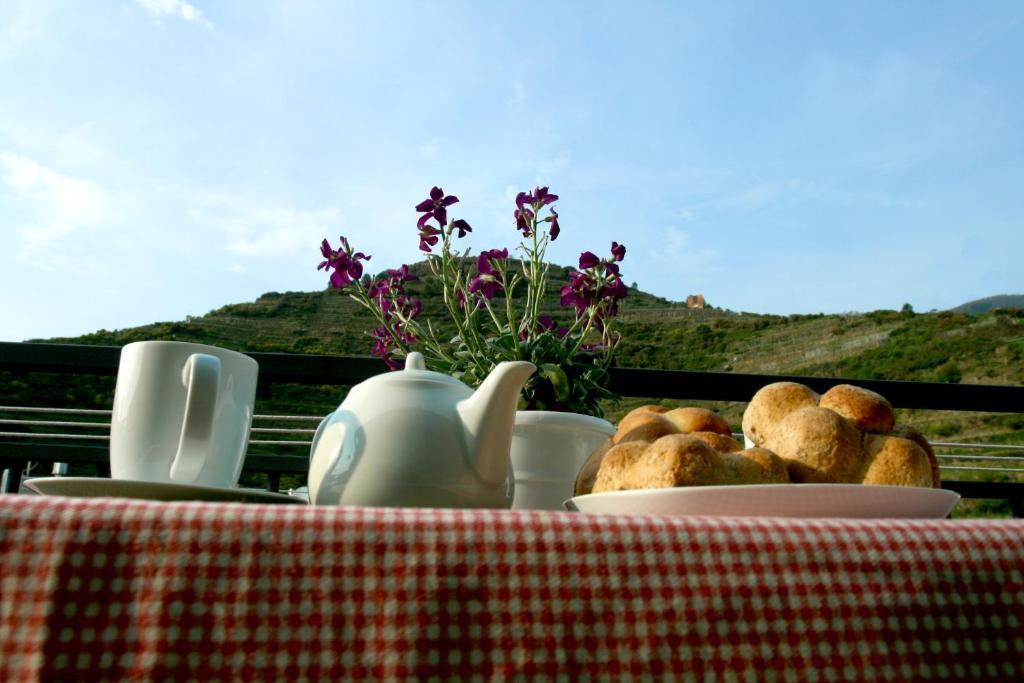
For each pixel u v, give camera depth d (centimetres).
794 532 35
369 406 70
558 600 32
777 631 33
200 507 31
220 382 75
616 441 75
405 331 126
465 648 31
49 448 167
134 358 75
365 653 30
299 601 30
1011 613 35
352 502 66
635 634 32
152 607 29
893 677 33
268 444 178
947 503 61
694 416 77
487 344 110
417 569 31
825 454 66
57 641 28
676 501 57
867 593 34
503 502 71
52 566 29
